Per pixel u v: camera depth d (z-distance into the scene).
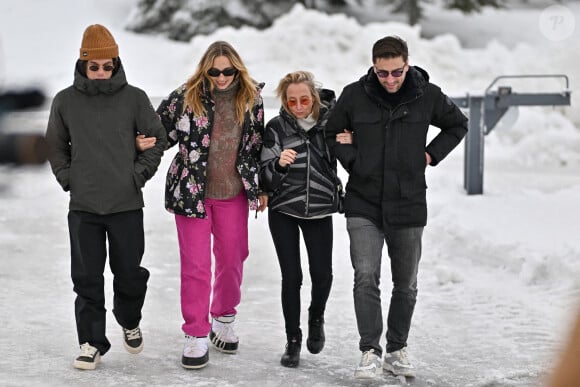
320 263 9.15
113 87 8.64
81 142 8.68
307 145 9.02
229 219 9.23
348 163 8.66
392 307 8.83
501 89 18.48
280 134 9.08
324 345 10.00
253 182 9.05
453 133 8.83
